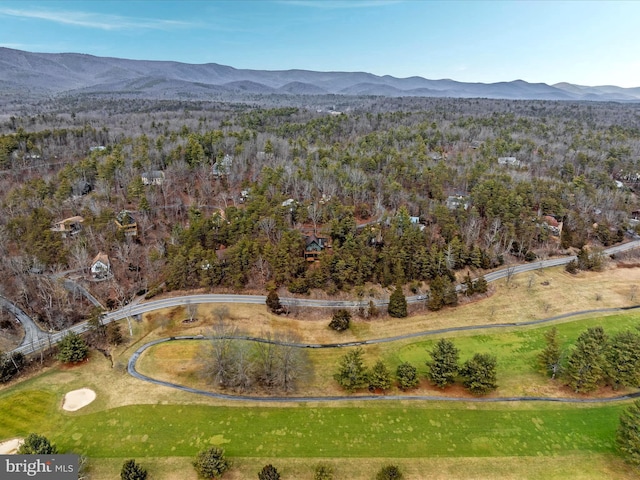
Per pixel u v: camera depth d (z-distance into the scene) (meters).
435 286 92.69
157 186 131.75
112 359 74.56
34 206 112.56
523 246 116.12
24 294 89.56
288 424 60.41
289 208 115.38
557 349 70.44
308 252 105.06
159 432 58.78
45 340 79.56
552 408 64.75
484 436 59.19
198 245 99.25
